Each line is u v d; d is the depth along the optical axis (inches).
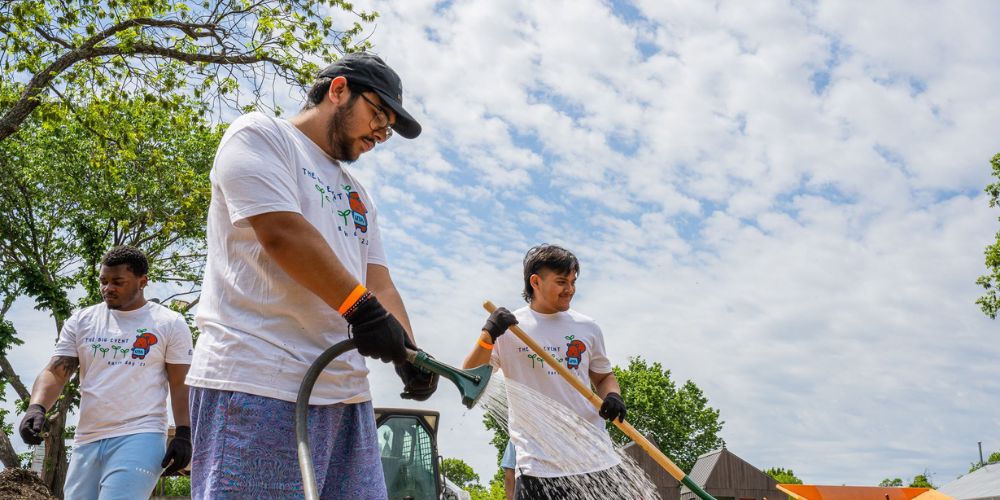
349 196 96.3
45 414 171.6
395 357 80.3
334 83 91.6
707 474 1231.5
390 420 551.5
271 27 530.6
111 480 165.3
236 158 82.3
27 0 507.5
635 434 179.8
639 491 172.2
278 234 79.9
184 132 585.3
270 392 82.9
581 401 197.2
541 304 202.1
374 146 95.9
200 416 84.7
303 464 73.7
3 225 956.0
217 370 84.2
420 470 543.5
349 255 93.5
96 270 841.5
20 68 509.4
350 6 551.5
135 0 524.4
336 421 89.0
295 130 90.8
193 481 84.8
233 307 86.0
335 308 80.4
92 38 525.0
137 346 175.8
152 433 173.3
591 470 170.6
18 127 523.5
